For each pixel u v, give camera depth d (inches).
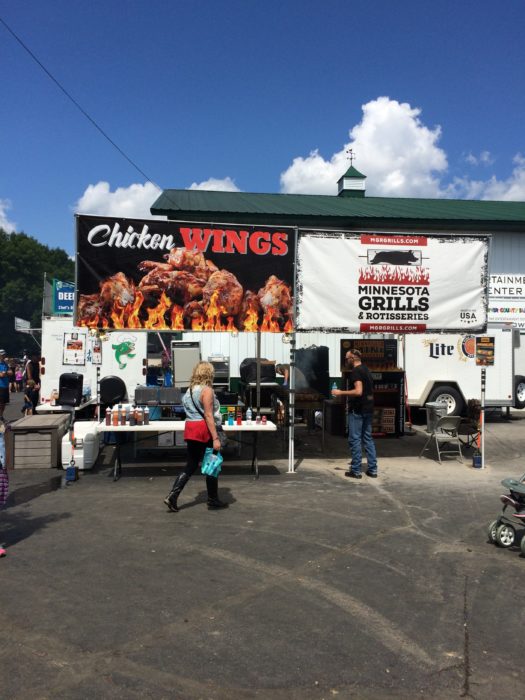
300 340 616.1
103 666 132.5
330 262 351.9
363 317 355.9
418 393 546.0
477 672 132.7
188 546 213.0
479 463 362.9
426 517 254.8
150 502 273.6
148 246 330.0
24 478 324.5
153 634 147.4
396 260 358.3
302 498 284.4
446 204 840.3
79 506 266.2
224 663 134.5
